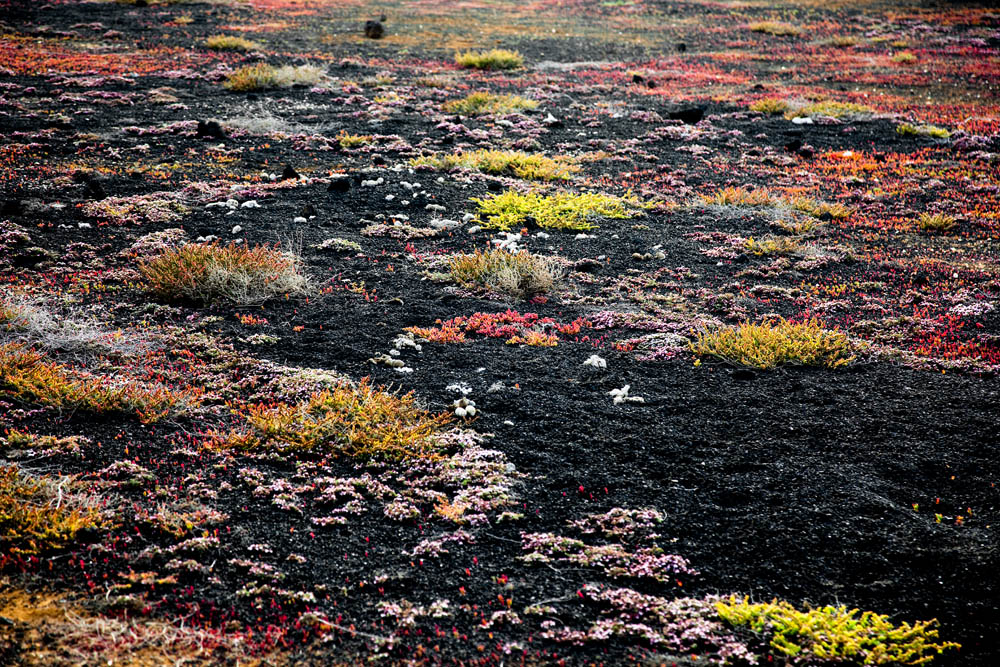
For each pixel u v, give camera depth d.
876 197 18.62
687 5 54.84
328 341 9.88
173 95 26.06
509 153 20.66
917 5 54.16
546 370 9.33
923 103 29.83
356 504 6.44
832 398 8.59
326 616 5.13
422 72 33.00
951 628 5.19
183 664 4.58
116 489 6.34
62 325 9.48
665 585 5.67
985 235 15.99
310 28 41.56
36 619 4.80
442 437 7.60
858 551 5.98
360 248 13.52
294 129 22.52
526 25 46.75
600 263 13.68
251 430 7.49
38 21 37.53
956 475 7.01
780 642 5.05
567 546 6.06
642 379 9.11
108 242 13.03
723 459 7.32
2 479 6.02
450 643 4.96
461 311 11.27
